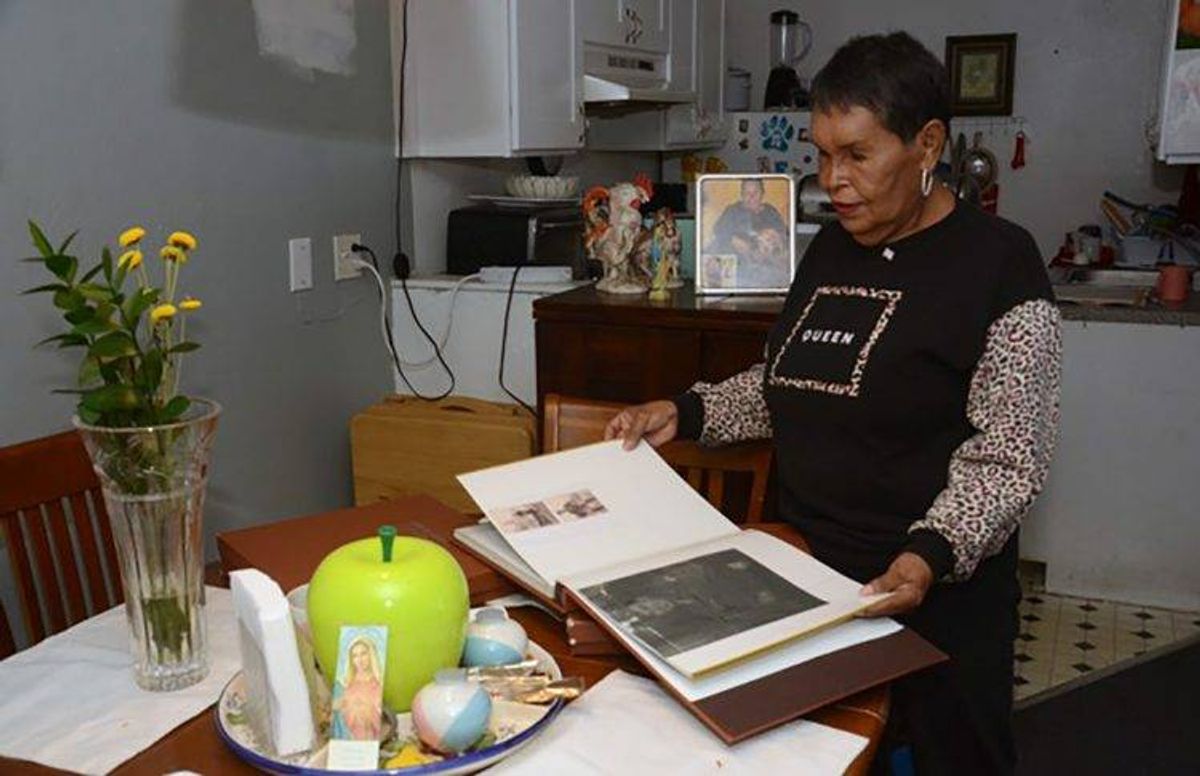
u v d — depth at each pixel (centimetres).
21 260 164
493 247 272
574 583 112
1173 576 291
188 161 196
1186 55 297
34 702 103
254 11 209
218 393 209
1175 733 234
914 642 106
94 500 146
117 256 181
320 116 231
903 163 125
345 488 252
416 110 258
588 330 240
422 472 237
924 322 128
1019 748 230
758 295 248
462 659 103
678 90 359
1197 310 277
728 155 439
